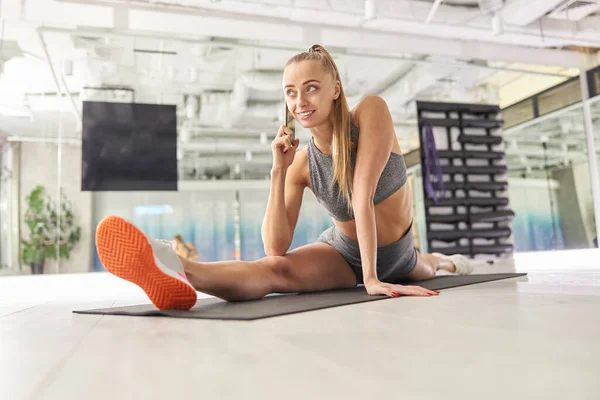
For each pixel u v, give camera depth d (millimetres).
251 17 5469
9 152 5391
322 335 748
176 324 1016
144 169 5641
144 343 761
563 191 7242
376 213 1808
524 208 7289
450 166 6281
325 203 1818
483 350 558
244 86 6230
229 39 5703
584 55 7004
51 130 5516
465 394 377
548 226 7230
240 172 7969
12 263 5367
